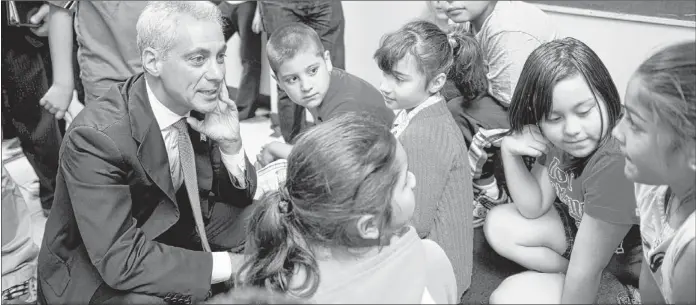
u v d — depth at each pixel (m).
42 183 1.25
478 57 1.16
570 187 1.04
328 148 0.74
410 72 1.02
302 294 0.78
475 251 1.14
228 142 1.14
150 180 1.04
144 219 1.07
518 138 1.06
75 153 0.98
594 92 0.93
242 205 1.20
